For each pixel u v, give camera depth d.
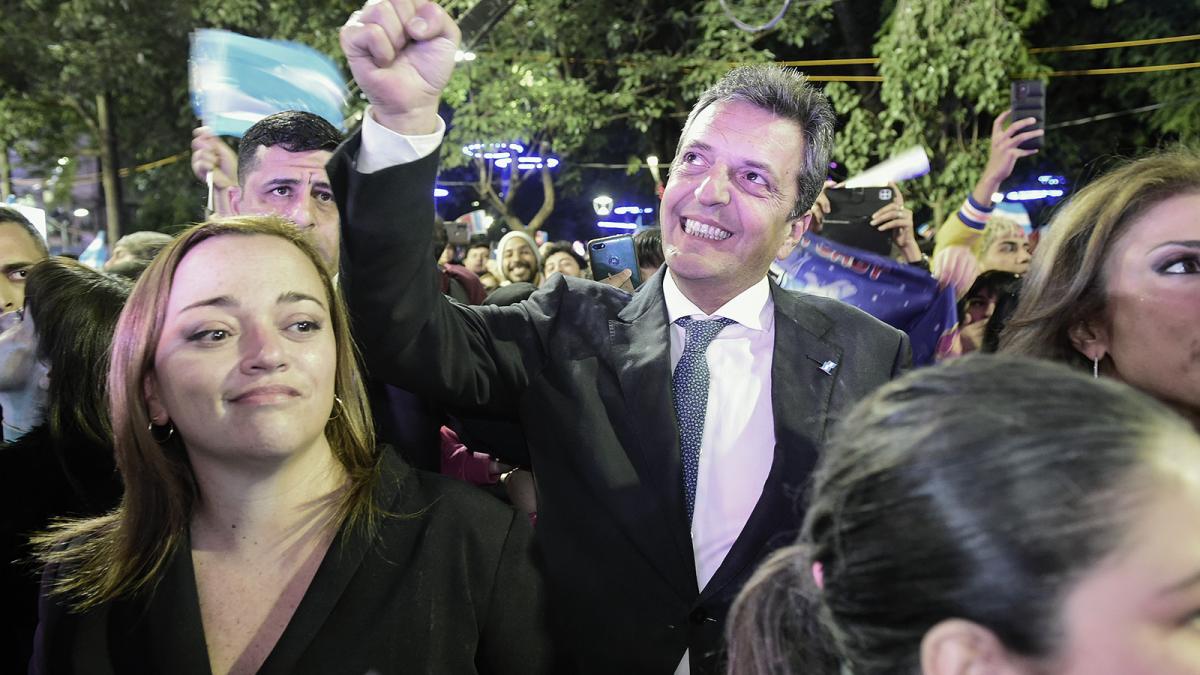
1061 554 0.71
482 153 12.53
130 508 1.49
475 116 11.84
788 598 1.04
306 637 1.42
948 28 9.79
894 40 10.11
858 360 1.91
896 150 10.23
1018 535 0.72
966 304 3.95
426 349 1.72
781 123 1.85
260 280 1.42
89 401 2.08
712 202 1.82
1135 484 0.72
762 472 1.84
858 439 0.85
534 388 1.94
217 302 1.40
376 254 1.57
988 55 9.68
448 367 1.77
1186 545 0.71
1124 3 11.33
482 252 7.80
